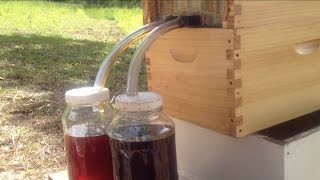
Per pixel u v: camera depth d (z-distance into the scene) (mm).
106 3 6539
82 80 2559
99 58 3119
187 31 717
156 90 822
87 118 706
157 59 800
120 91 2258
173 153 660
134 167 633
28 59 3062
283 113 728
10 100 2207
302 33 718
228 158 741
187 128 805
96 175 708
